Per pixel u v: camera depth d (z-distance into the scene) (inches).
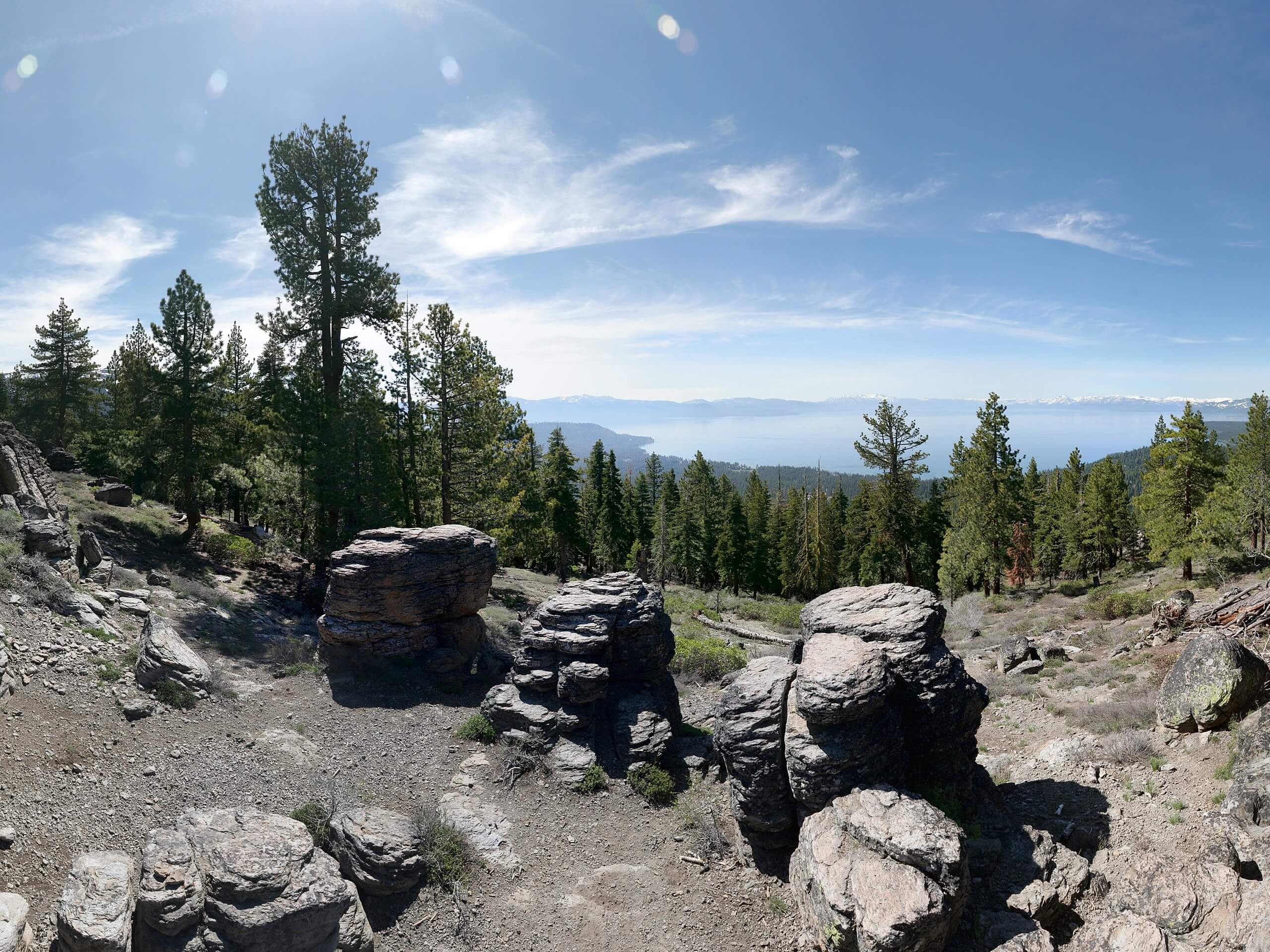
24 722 572.1
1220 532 1449.3
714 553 3262.8
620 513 3107.8
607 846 615.2
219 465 1492.4
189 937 408.2
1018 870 520.1
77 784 533.0
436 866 542.0
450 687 904.3
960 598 2176.4
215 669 829.8
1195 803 558.6
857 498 2630.4
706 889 565.3
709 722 897.5
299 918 428.1
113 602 876.0
